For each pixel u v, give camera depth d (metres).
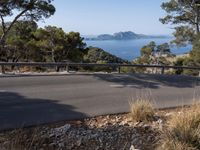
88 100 14.59
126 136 9.94
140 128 10.54
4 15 34.12
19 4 33.44
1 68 22.06
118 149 9.07
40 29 44.28
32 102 13.78
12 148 8.02
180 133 8.59
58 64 23.92
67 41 45.38
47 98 14.67
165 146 8.40
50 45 44.16
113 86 18.42
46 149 9.02
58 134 9.98
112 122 11.39
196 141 8.41
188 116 9.29
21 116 11.59
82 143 9.45
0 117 11.38
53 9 35.22
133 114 11.49
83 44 47.97
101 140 9.65
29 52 43.31
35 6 34.34
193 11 43.94
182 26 45.47
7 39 41.16
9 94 15.23
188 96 16.73
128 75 23.00
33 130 10.30
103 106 13.55
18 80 18.98
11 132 9.96
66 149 9.09
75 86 17.97
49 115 11.89
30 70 28.83
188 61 43.75
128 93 16.55
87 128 10.71
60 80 19.59
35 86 17.44
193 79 23.41
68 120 11.48
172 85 20.02
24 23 36.59
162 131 9.09
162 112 12.80
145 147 9.07
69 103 13.88
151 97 15.83
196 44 42.62
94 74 22.62
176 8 44.41
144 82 20.41
